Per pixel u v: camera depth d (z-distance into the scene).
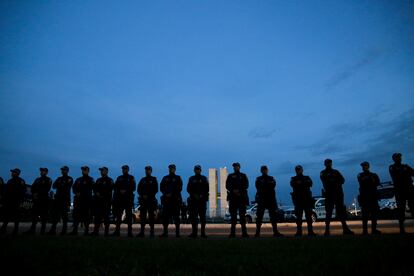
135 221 20.47
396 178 8.86
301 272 2.72
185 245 5.20
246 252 4.12
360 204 9.22
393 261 3.05
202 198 9.27
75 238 6.94
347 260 3.19
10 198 9.70
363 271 2.69
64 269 3.01
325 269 2.82
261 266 3.05
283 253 3.92
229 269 2.97
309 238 6.57
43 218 9.93
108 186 10.08
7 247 4.59
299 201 9.44
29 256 3.65
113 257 3.69
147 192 9.54
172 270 2.98
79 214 9.84
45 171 10.23
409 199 8.67
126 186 9.76
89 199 10.00
